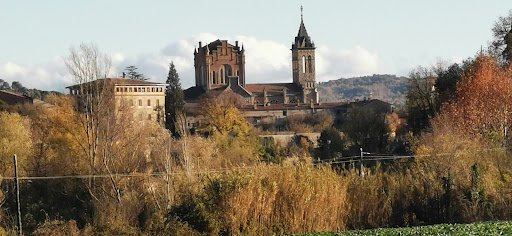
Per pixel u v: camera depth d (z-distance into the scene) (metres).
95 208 112.12
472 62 170.88
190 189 105.12
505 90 144.62
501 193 106.44
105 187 120.19
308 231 98.12
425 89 181.75
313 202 98.62
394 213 106.19
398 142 179.38
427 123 172.38
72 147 136.62
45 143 141.50
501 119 139.88
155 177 119.38
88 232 96.94
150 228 97.06
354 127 181.62
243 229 96.00
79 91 138.75
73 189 124.62
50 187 126.62
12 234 100.19
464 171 114.75
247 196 95.94
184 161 116.75
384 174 116.38
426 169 119.94
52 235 96.19
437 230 82.69
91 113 135.12
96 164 130.12
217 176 99.38
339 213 101.94
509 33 168.12
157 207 105.62
